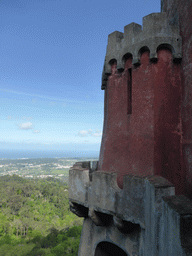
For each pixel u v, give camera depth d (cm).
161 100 600
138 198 488
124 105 689
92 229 736
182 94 595
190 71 562
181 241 329
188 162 547
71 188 731
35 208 9025
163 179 462
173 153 579
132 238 561
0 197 8988
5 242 5441
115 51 729
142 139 609
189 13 580
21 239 5712
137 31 661
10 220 7262
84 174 679
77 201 695
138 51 640
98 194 608
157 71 611
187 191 543
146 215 460
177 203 379
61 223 7856
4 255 4406
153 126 589
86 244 748
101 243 728
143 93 627
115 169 664
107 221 658
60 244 4722
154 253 418
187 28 586
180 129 590
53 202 10181
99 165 769
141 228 496
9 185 11150
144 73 632
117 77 731
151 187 439
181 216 340
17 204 8669
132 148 630
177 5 648
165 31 608
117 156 671
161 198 418
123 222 536
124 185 531
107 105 766
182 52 602
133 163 616
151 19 622
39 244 4975
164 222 393
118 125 696
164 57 614
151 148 582
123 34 708
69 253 4347
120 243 599
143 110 620
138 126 627
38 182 13200
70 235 5612
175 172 569
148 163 580
